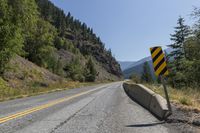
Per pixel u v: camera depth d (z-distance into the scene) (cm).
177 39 3884
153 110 965
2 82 2570
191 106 959
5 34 2784
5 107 1198
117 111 1007
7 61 2925
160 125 709
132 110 1037
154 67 841
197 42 1872
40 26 5441
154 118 830
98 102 1384
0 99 1777
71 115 905
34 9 3612
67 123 750
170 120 756
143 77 10212
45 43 5534
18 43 3045
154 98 998
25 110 1056
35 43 5338
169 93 1470
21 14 3095
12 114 940
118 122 762
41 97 1844
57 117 861
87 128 677
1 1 2739
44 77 4116
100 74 15862
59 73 6656
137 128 673
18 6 3031
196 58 1936
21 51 3819
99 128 677
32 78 3553
